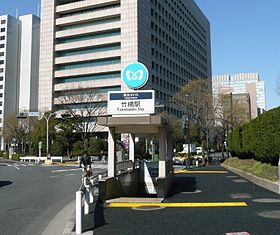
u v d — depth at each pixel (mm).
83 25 78188
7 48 103750
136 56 69938
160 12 83562
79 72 76062
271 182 13531
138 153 46750
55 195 13500
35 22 108312
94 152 55250
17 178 21875
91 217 8695
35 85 106250
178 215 8750
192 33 107812
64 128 56781
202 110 43094
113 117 12133
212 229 7035
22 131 70062
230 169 27344
